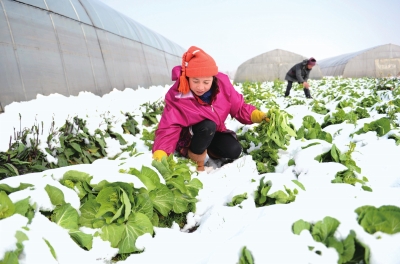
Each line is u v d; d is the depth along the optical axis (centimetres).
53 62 565
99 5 983
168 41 1781
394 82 1141
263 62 2773
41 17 577
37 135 328
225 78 324
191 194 238
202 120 307
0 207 152
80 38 699
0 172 280
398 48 2691
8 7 498
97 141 406
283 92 1284
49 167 325
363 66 2725
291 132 313
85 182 199
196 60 272
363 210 143
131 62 990
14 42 483
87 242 173
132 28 1153
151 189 202
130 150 398
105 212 185
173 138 304
